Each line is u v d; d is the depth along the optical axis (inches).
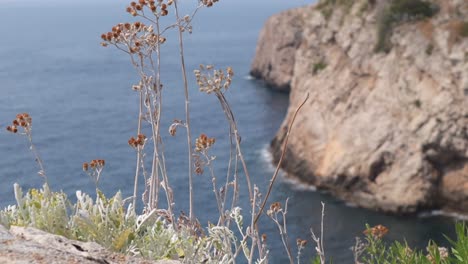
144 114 302.4
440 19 2290.8
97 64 7780.5
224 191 273.4
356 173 2299.5
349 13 2608.3
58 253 170.7
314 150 2522.1
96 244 211.5
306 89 2706.7
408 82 2297.0
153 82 291.6
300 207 2229.3
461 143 2132.1
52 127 3978.8
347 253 1820.9
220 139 3432.6
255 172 2635.3
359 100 2453.2
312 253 1801.2
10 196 2482.8
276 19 5049.2
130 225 256.4
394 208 2160.4
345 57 2605.8
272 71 5113.2
